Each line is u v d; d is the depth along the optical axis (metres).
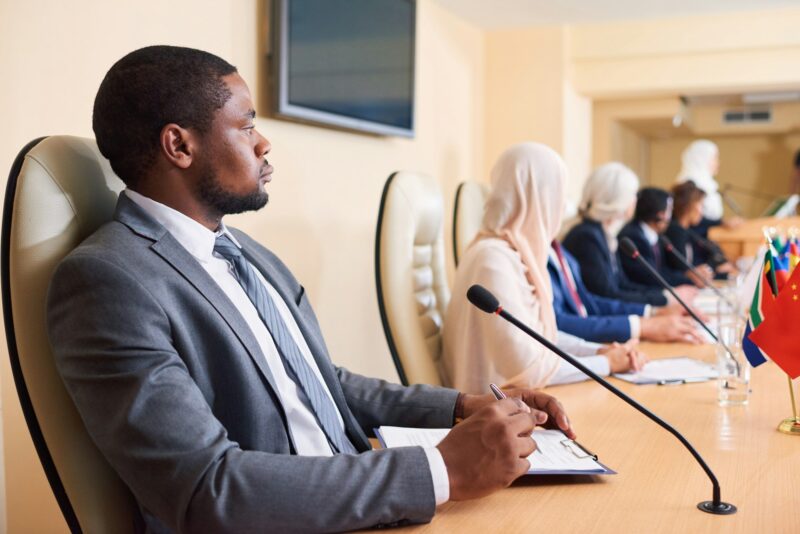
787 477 1.14
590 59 5.17
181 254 1.10
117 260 1.02
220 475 0.91
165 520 0.93
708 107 9.76
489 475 0.97
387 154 3.80
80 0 2.02
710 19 4.91
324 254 3.26
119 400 0.95
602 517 0.98
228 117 1.17
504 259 1.96
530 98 5.12
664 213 4.09
